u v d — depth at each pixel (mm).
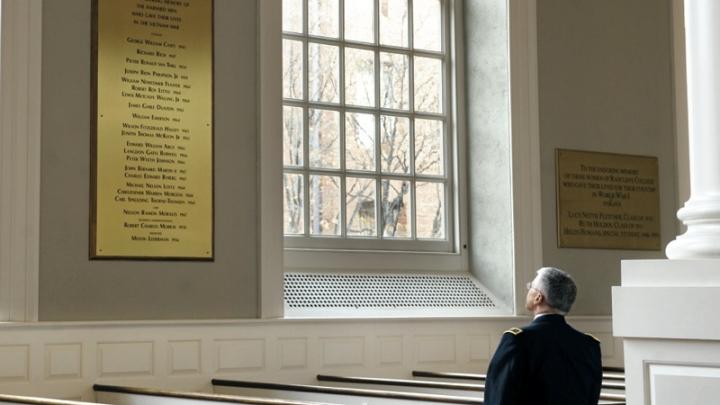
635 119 9930
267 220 8055
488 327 8969
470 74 9812
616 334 3549
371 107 9438
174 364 7488
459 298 9250
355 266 9117
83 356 7156
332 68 9273
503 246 9352
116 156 7523
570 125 9578
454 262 9625
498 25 9539
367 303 8750
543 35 9531
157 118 7695
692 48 3627
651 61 10086
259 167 8062
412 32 9758
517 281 9195
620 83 9883
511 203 9281
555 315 4754
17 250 7082
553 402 4555
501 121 9461
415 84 9727
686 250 3543
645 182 9906
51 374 7031
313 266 8906
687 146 10141
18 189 7129
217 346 7672
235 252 7926
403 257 9375
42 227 7211
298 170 8977
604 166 9688
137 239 7543
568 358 4645
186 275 7707
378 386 7406
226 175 7941
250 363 7789
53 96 7328
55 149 7305
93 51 7496
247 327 7805
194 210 7770
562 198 9461
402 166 9570
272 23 8234
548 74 9516
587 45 9742
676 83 10156
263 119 8109
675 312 3426
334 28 9328
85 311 7312
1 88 7105
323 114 9180
